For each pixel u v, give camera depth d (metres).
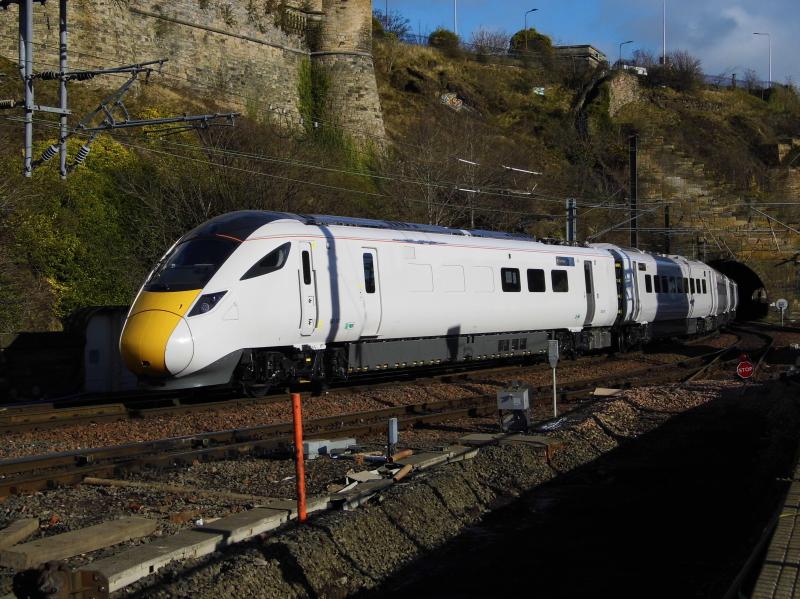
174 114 37.00
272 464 11.32
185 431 14.53
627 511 10.16
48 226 27.30
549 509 10.32
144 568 6.85
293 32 46.34
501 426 14.33
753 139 88.19
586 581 7.82
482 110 69.12
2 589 6.33
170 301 16.44
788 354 31.19
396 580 7.98
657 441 14.00
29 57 20.59
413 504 9.27
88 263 27.97
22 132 30.58
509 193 47.12
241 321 16.89
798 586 5.66
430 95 63.44
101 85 36.78
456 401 18.11
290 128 42.56
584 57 83.00
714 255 63.59
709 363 27.50
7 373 20.31
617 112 81.19
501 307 23.48
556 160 67.75
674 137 80.44
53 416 15.66
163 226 30.08
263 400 17.72
